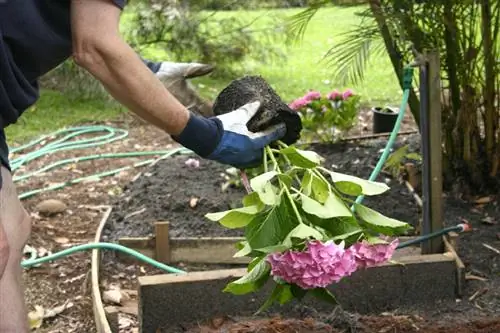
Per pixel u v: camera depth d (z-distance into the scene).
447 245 3.29
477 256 3.47
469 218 3.90
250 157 2.28
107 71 1.96
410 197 4.14
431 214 3.31
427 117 3.21
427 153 3.25
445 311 3.05
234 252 3.64
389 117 5.44
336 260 1.98
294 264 1.98
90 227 4.29
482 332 2.83
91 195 4.77
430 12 3.79
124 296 3.37
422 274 3.11
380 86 7.66
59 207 4.48
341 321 2.90
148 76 2.01
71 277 3.72
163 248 3.65
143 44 7.00
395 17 3.71
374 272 3.07
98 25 1.92
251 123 2.33
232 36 7.16
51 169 5.32
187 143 2.15
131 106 2.04
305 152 2.20
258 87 2.46
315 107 4.95
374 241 2.11
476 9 3.88
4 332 2.05
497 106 4.08
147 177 4.66
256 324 2.88
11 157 5.62
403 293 3.11
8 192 2.15
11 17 1.92
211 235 3.83
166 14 6.76
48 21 2.00
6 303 2.08
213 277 2.96
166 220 4.01
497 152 4.11
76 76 6.99
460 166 4.18
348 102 5.00
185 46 6.97
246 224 2.10
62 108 6.93
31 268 3.81
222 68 7.25
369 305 3.09
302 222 2.08
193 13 6.99
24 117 6.62
